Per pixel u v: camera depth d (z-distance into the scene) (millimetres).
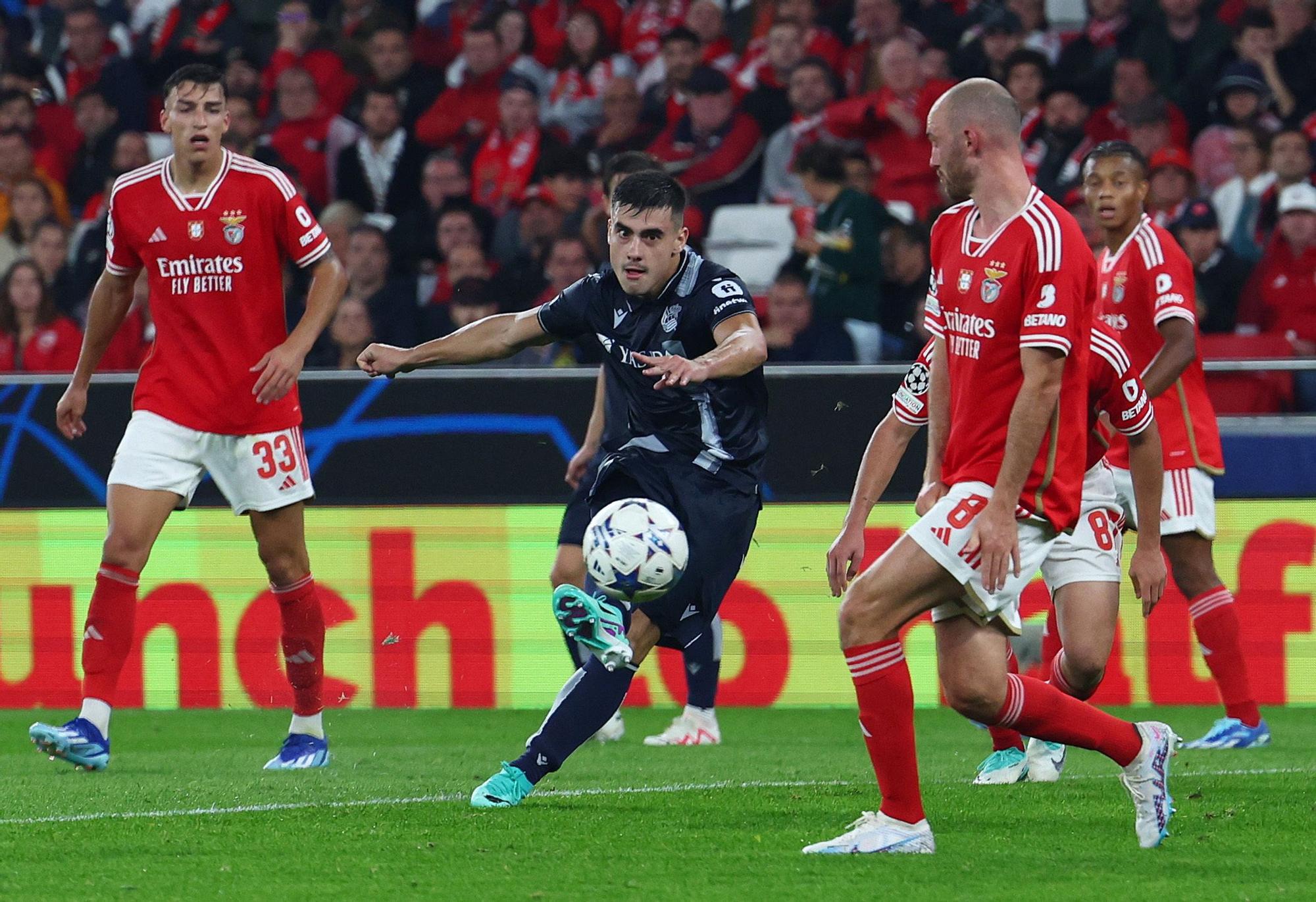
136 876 13172
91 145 40812
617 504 15773
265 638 28188
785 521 27641
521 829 15477
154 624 28422
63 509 27906
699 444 16578
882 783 14031
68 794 18047
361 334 35094
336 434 27953
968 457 13719
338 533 28016
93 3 43031
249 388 20219
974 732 25328
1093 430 16984
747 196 37875
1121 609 27984
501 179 38156
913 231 34188
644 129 38969
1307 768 20844
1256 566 27500
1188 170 35969
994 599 13516
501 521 27750
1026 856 13945
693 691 24219
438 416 27812
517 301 35188
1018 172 13703
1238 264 34875
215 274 19969
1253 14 37469
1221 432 27547
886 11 38594
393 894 12359
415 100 39531
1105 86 37594
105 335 21172
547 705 27891
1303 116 37375
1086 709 14188
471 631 27891
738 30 40375
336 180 39438
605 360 17484
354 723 26469
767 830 15422
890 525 27312
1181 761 21594
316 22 42000
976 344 13617
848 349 33531
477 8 42031
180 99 19688
